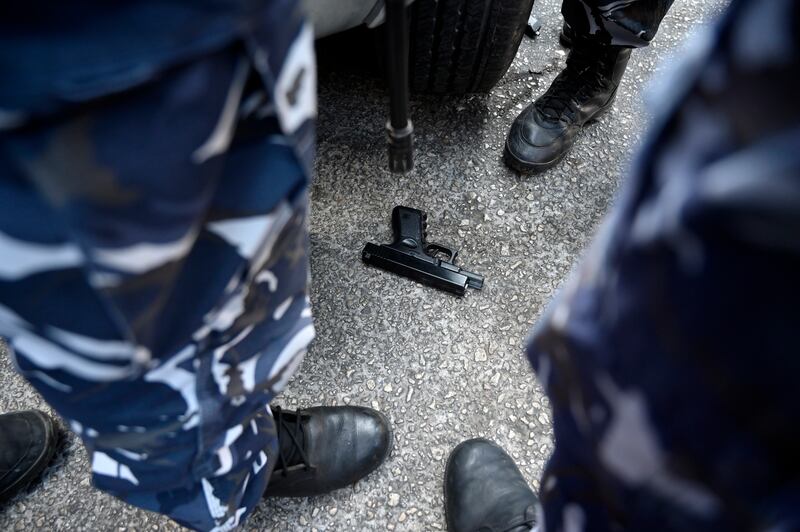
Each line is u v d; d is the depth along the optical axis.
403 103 0.55
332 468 0.97
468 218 1.27
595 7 1.10
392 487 1.01
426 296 1.17
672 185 0.28
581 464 0.42
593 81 1.32
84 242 0.35
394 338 1.13
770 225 0.23
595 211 1.28
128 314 0.41
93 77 0.31
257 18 0.34
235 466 0.68
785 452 0.26
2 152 0.32
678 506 0.33
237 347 0.56
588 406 0.38
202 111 0.36
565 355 0.40
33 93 0.30
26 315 0.41
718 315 0.26
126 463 0.59
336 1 0.87
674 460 0.31
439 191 1.30
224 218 0.45
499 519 0.92
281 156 0.45
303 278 0.60
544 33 1.56
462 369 1.11
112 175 0.34
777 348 0.24
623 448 0.35
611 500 0.39
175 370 0.52
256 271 0.51
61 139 0.32
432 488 1.01
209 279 0.47
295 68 0.41
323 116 1.39
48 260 0.37
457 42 1.11
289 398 1.08
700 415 0.28
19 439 0.98
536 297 1.18
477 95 1.43
